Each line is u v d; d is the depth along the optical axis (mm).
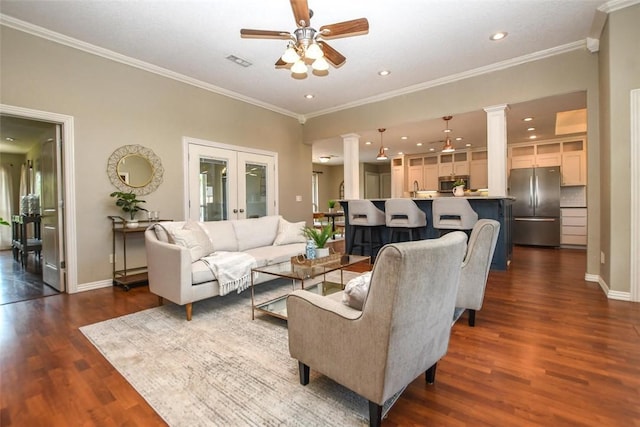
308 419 1416
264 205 5766
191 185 4609
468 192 6531
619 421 1364
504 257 4270
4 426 1393
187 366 1891
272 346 2150
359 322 1299
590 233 3684
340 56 2963
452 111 4586
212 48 3643
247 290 3510
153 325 2529
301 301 1568
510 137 7145
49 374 1813
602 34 3262
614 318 2527
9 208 7531
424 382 1690
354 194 5816
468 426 1354
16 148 6984
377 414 1296
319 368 1501
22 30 3113
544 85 3889
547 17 3105
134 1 2768
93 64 3613
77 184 3506
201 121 4742
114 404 1544
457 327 2414
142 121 4059
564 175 7051
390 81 4695
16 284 3885
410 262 1163
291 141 6266
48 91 3291
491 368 1820
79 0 2742
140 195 4039
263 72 4336
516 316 2621
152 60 3957
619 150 2953
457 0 2824
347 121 5805
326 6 2873
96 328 2471
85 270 3572
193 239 3018
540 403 1497
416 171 9555
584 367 1811
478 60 4023
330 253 3129
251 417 1436
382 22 3148
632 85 2861
